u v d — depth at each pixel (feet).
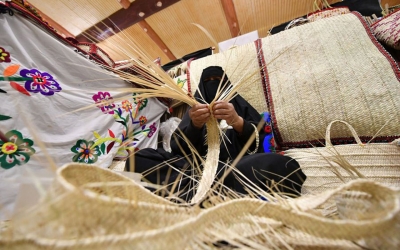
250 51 5.46
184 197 2.18
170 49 9.37
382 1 7.41
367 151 2.85
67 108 3.45
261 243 1.08
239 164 2.47
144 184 1.64
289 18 7.98
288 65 4.70
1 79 2.75
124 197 1.11
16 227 0.65
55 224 0.67
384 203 0.91
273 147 3.72
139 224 0.84
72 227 0.70
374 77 3.63
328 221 0.89
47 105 3.16
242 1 7.22
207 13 7.49
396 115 3.27
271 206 1.06
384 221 0.79
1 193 2.39
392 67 3.62
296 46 4.81
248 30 8.55
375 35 4.50
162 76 2.90
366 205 1.01
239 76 4.50
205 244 1.02
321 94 3.94
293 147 4.14
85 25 7.08
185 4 7.08
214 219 0.99
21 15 3.16
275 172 2.32
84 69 3.92
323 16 5.86
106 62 4.52
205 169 2.14
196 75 6.06
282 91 4.44
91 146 3.60
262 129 3.82
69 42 3.85
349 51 4.16
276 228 1.16
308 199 1.15
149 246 0.68
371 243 0.88
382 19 4.60
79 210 0.69
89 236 0.73
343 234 0.87
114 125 4.16
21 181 0.98
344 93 3.73
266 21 8.15
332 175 2.86
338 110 3.69
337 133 3.68
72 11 6.57
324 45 4.47
